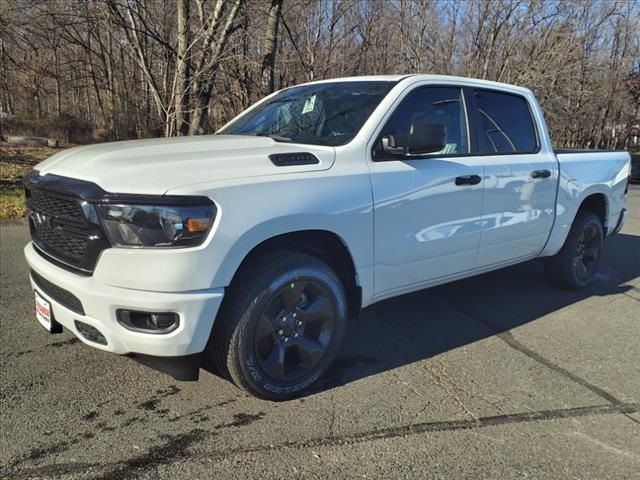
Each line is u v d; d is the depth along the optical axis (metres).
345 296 3.46
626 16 32.66
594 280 6.02
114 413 3.08
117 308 2.72
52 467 2.60
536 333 4.43
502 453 2.81
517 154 4.58
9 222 8.02
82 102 34.75
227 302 2.99
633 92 34.94
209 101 12.16
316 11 16.28
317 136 3.71
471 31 24.80
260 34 12.61
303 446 2.82
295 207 3.04
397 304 5.03
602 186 5.48
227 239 2.79
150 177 2.77
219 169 2.92
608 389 3.53
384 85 3.89
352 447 2.82
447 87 4.12
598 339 4.35
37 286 3.28
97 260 2.76
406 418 3.11
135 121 27.17
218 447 2.79
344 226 3.29
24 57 23.83
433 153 3.78
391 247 3.59
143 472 2.58
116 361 3.68
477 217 4.14
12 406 3.11
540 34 25.36
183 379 2.92
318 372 3.38
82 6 12.12
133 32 12.62
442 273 4.04
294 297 3.19
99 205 2.71
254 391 3.14
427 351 4.04
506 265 4.68
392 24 21.55
